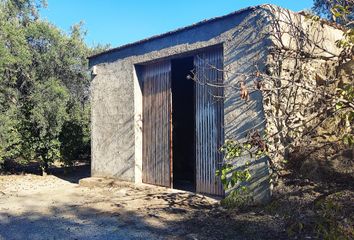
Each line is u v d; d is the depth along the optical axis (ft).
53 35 36.60
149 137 26.91
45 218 19.84
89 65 31.48
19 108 34.37
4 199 24.76
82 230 17.56
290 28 19.02
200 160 22.79
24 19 49.52
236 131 19.74
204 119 22.53
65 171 37.37
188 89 33.76
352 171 17.28
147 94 27.17
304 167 18.51
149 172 26.84
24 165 40.11
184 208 20.49
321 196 16.06
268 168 18.16
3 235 17.04
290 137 18.95
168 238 15.92
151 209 20.80
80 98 40.42
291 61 19.77
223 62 20.74
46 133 34.27
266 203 18.03
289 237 14.51
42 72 36.78
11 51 33.06
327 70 21.22
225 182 13.88
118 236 16.51
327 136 19.26
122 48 28.12
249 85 18.98
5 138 31.45
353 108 13.20
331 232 13.85
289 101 19.13
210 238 15.55
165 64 25.76
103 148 29.81
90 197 24.79
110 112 29.27
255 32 19.02
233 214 18.20
